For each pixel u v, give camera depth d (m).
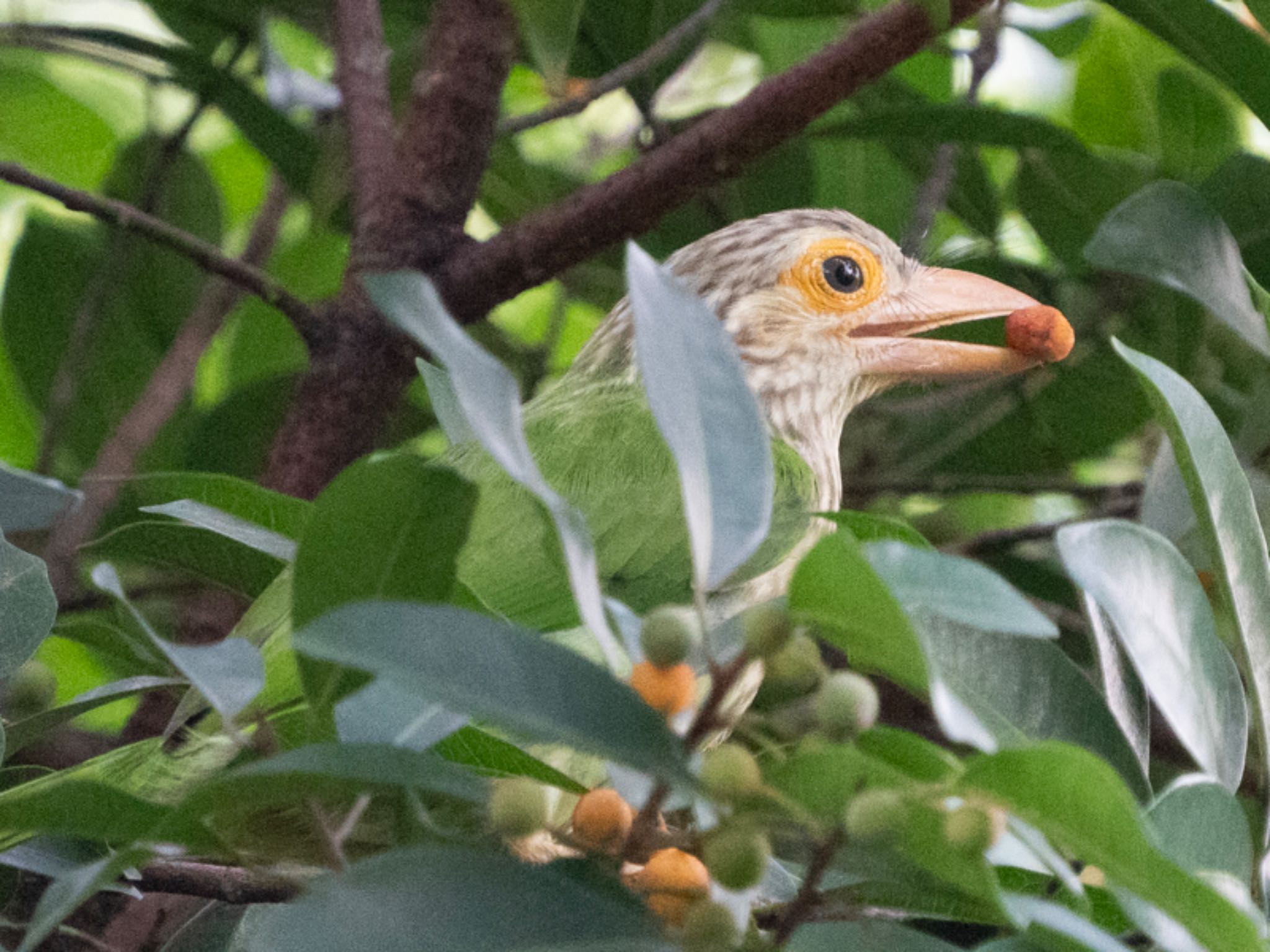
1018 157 5.61
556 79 5.47
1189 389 5.37
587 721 3.84
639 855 4.28
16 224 5.71
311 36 5.71
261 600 5.45
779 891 5.39
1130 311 5.59
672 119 5.62
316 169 5.60
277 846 5.41
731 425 4.31
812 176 5.64
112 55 5.64
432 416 5.64
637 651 4.82
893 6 5.52
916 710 5.55
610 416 5.52
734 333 5.57
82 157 5.71
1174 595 5.24
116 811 4.56
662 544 5.49
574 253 5.55
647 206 5.54
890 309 5.57
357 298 5.55
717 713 3.93
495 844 5.37
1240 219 5.54
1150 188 5.47
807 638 4.04
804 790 3.97
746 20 5.66
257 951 3.70
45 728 5.40
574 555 4.05
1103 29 5.66
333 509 4.54
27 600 5.40
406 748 4.25
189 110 5.70
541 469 5.51
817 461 5.57
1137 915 4.20
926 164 5.64
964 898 4.83
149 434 5.61
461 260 5.55
